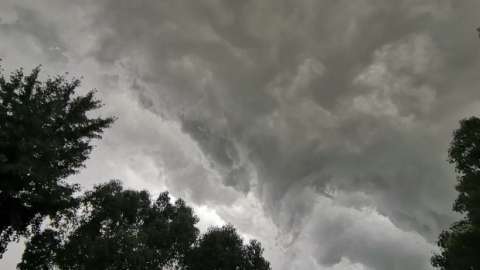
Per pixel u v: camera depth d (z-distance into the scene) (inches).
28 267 1018.1
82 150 1109.1
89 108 1141.7
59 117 1029.2
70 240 1039.6
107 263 1011.9
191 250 1302.9
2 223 936.3
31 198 903.1
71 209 1075.3
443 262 997.2
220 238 1341.0
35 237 1035.9
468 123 889.5
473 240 830.5
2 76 928.9
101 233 1094.4
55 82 1076.5
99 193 1167.6
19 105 876.6
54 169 965.2
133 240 1040.2
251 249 1363.2
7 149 823.1
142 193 1323.8
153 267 1176.8
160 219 1245.7
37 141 848.9
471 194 816.3
